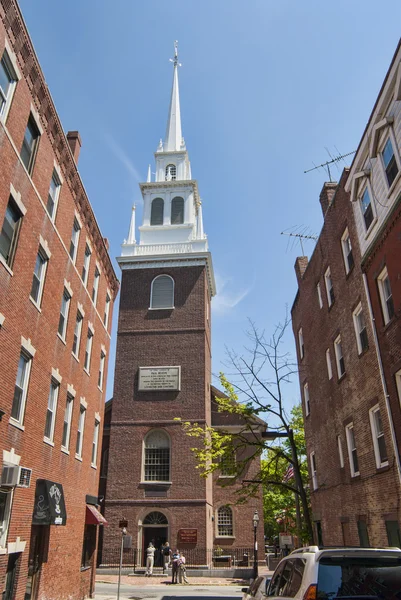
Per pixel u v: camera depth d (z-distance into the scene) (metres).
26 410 14.02
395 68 13.70
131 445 35.22
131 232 43.06
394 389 14.16
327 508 21.27
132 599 20.41
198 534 32.53
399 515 13.52
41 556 15.02
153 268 40.88
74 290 19.09
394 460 13.95
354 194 17.06
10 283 12.92
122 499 33.81
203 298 39.41
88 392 21.12
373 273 15.67
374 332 15.48
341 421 19.22
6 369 12.63
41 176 15.34
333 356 20.34
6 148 12.60
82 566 19.83
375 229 15.49
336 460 19.89
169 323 38.69
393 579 6.06
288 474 30.55
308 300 25.16
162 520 33.56
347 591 5.89
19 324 13.55
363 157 16.47
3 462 12.35
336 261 19.75
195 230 43.78
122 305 39.72
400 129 13.81
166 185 44.88
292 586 6.70
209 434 29.38
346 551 6.35
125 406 36.38
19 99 13.50
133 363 37.69
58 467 16.69
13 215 13.51
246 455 38.47
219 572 31.45
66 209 18.00
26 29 13.48
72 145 19.75
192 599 20.30
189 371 37.03
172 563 29.02
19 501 13.10
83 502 19.86
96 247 22.73
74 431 18.86
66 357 17.98
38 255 15.55
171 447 34.88
